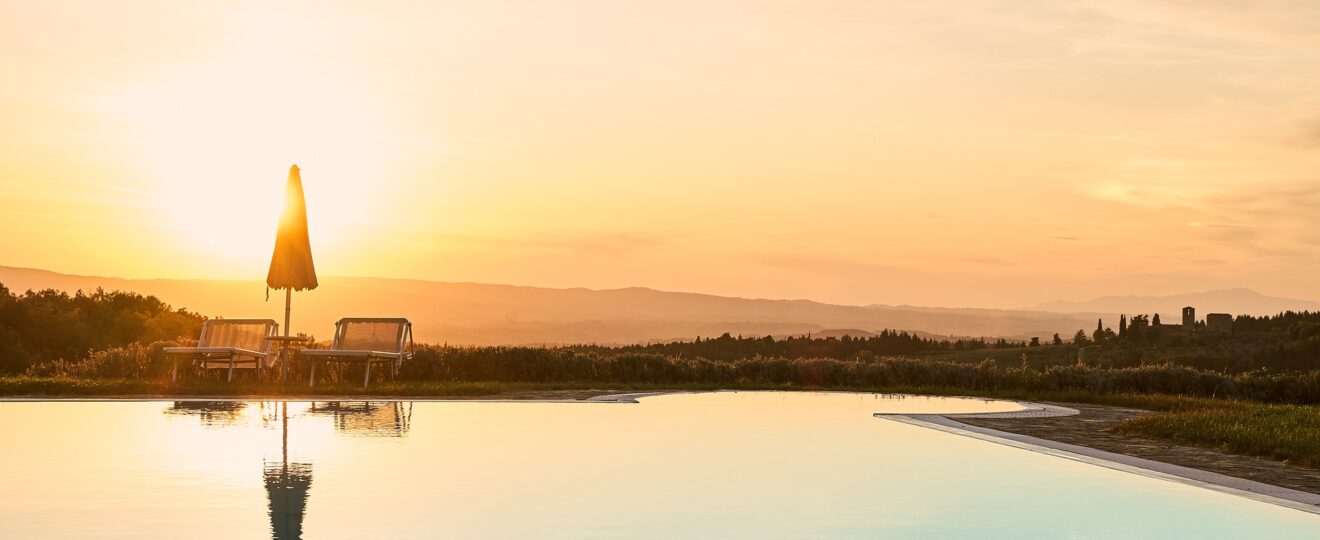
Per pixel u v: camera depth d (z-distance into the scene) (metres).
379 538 5.09
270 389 13.82
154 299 40.12
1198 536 5.37
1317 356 53.19
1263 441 9.01
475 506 5.96
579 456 8.08
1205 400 15.61
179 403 12.38
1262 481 7.24
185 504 5.88
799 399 15.29
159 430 9.36
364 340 16.23
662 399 14.73
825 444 9.08
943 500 6.34
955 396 16.95
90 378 15.61
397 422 10.43
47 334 35.81
